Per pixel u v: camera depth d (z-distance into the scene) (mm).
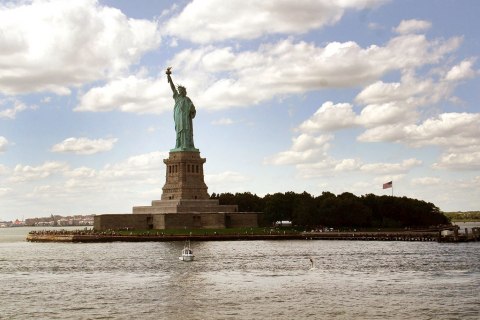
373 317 116000
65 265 199750
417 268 181875
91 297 136875
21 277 171000
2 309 125062
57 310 123750
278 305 126625
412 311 120188
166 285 152500
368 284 151625
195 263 199250
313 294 138500
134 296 137500
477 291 139625
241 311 121562
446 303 126750
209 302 130125
